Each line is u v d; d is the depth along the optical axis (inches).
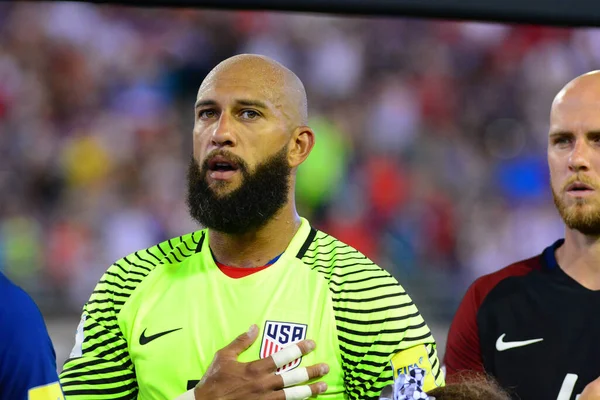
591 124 230.2
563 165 234.7
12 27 884.6
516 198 859.4
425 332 208.7
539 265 250.4
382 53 921.5
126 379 208.4
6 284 180.1
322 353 199.6
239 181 200.5
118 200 825.5
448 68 922.1
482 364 245.1
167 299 208.1
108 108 884.6
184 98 898.7
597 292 238.4
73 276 750.5
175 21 908.0
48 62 885.8
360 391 203.9
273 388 191.8
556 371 234.1
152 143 868.6
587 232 234.5
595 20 163.8
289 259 210.4
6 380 175.8
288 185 209.9
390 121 893.2
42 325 182.5
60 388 182.9
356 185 835.4
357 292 205.2
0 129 861.2
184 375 200.5
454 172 866.1
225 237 209.6
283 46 916.0
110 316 209.6
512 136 904.3
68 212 810.8
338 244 216.7
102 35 898.7
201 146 204.5
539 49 923.4
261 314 203.0
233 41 910.4
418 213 826.8
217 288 207.2
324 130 873.5
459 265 797.2
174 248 219.1
